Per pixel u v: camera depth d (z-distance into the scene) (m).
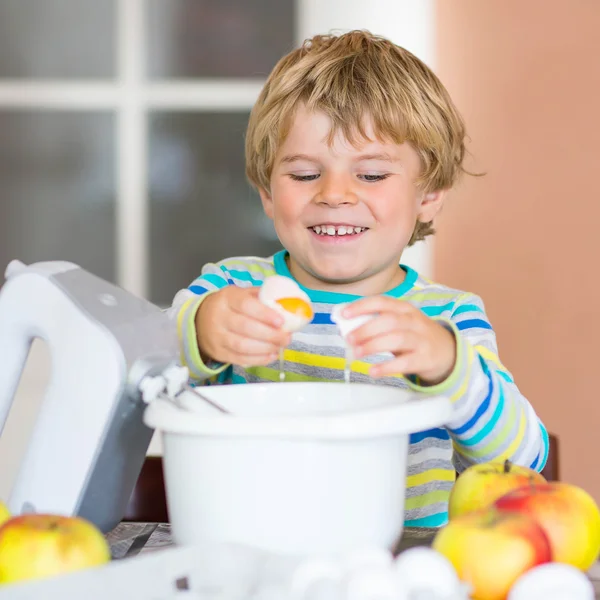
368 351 0.95
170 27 3.13
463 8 2.96
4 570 0.72
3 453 2.90
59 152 3.16
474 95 2.95
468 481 0.94
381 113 1.33
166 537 0.97
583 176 2.94
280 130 1.37
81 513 0.90
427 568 0.68
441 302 1.46
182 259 3.19
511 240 3.00
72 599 0.63
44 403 0.90
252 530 0.79
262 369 1.45
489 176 2.97
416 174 1.42
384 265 1.40
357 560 0.69
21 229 3.18
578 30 2.92
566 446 2.99
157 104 3.15
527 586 0.70
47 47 3.14
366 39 1.50
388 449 0.82
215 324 1.06
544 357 3.01
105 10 3.13
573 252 2.96
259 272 1.56
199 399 0.90
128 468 0.96
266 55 3.12
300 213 1.36
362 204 1.34
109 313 0.92
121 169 3.17
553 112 2.96
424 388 1.01
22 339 0.93
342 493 0.79
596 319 2.94
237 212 3.18
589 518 0.82
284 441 0.78
